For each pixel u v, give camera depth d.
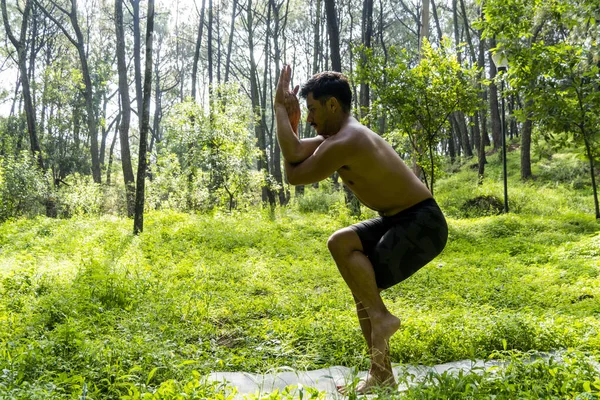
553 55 14.91
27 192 21.42
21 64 26.25
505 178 19.12
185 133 21.78
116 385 3.72
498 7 14.73
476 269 10.12
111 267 8.97
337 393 3.59
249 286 8.55
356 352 4.75
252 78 29.88
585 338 5.16
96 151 29.80
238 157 21.77
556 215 17.72
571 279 8.92
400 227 3.40
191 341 5.76
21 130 39.09
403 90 15.94
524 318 5.49
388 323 3.40
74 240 12.87
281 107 3.55
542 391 3.28
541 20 15.31
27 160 22.38
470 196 21.41
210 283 8.68
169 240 13.45
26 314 6.14
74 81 39.84
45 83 39.19
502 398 3.21
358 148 3.32
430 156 16.77
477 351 5.06
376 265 3.42
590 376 3.53
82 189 24.14
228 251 12.60
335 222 16.86
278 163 31.34
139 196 14.20
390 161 3.41
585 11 14.04
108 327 5.38
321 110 3.50
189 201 21.44
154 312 6.11
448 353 5.02
